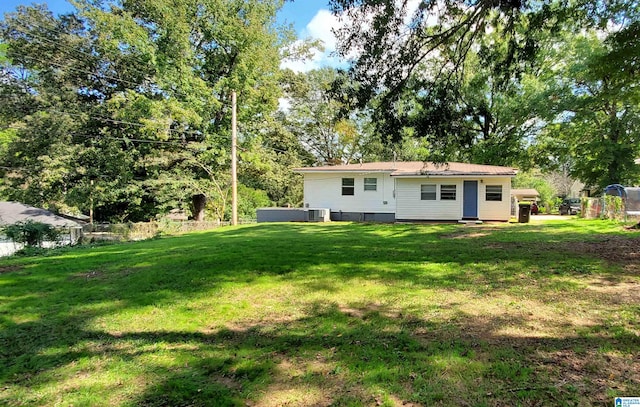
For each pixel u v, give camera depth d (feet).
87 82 75.10
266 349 10.37
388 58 24.27
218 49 73.05
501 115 70.33
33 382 8.75
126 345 10.93
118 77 74.49
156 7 62.85
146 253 26.91
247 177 88.02
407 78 25.58
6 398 8.02
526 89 66.33
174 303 14.80
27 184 72.18
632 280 16.44
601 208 55.31
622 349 9.59
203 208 81.41
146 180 70.74
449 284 16.61
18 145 70.18
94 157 70.44
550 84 65.10
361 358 9.53
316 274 18.86
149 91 74.28
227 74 74.90
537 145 75.05
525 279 17.07
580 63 60.59
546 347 9.87
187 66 68.44
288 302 14.71
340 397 7.75
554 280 16.71
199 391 8.14
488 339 10.52
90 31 73.36
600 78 30.22
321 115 113.60
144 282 17.92
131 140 69.97
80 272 21.24
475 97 63.93
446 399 7.50
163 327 12.38
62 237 49.32
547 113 64.39
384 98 26.48
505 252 24.29
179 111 63.41
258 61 69.82
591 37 60.49
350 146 118.42
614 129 67.26
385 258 22.77
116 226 60.75
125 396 8.02
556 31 27.50
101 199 69.00
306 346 10.48
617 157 67.15
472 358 9.32
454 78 29.68
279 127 91.71
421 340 10.59
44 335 11.87
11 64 74.43
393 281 17.33
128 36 61.52
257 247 27.63
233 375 8.91
